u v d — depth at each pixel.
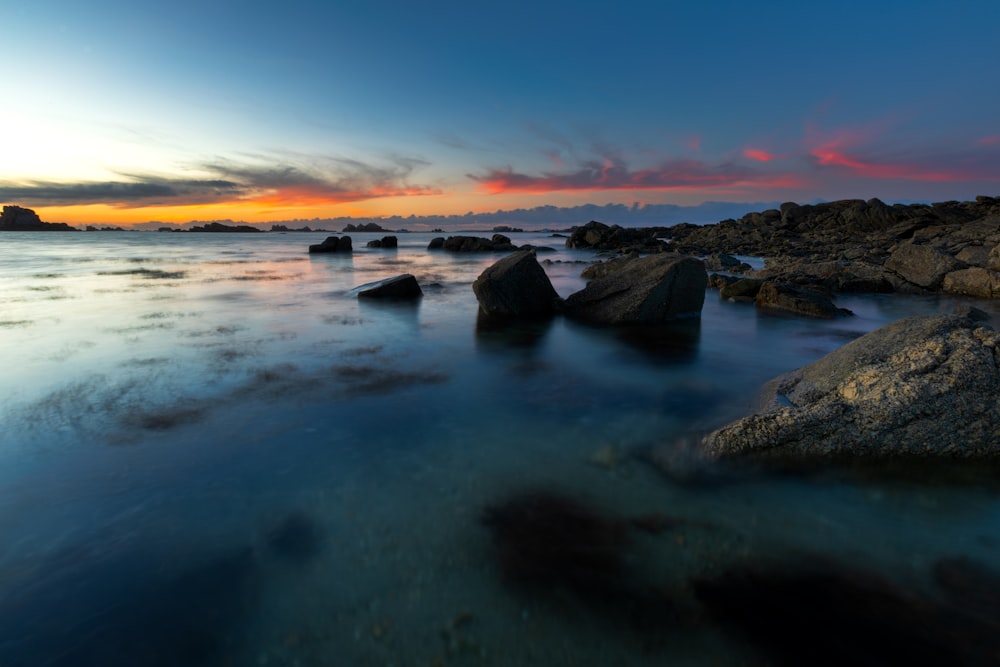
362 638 3.03
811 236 50.81
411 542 3.93
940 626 3.15
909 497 4.58
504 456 5.43
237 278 23.44
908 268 19.78
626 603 3.32
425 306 15.58
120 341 10.42
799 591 3.45
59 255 38.94
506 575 3.57
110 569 3.61
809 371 6.58
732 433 5.32
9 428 6.00
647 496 4.64
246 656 2.91
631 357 9.77
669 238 72.31
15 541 3.92
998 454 4.96
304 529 4.09
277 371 8.45
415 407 6.91
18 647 2.95
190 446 5.59
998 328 11.49
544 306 14.27
